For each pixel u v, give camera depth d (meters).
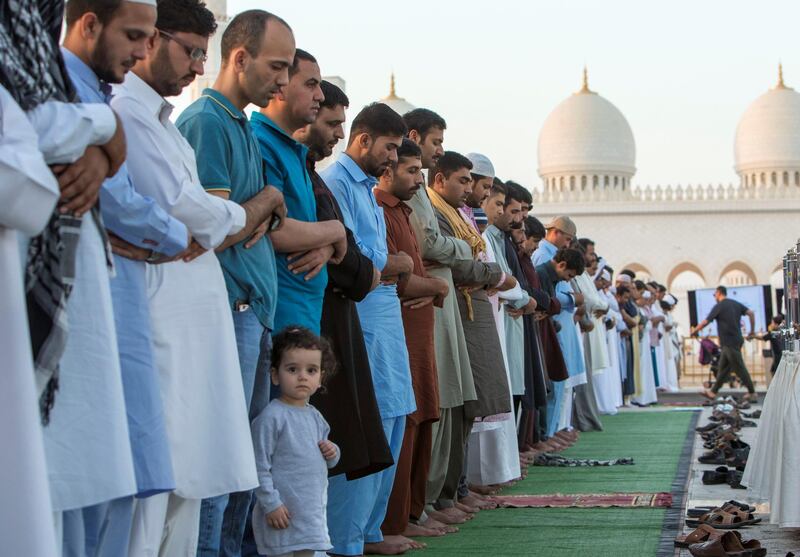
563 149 61.03
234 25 5.02
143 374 3.84
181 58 4.34
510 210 9.82
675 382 27.08
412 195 7.13
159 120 4.38
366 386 5.72
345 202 6.33
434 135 7.84
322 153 6.25
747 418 16.38
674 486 9.13
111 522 3.82
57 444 3.31
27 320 3.08
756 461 7.54
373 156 6.48
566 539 6.82
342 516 6.09
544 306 10.38
